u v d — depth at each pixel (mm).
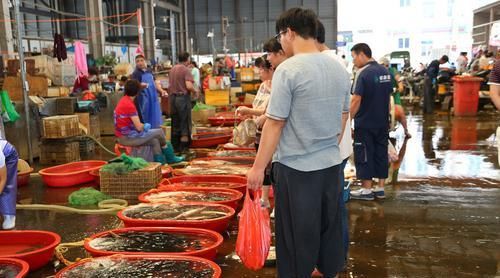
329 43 29594
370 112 4508
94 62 13844
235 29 30047
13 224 4133
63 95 9547
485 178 5648
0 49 12367
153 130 6062
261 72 4320
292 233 2340
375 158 4695
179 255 2928
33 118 7320
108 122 10016
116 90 10812
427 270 3145
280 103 2201
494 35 16234
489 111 12789
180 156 7102
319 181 2301
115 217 4402
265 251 2570
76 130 7094
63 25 18484
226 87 13062
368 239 3717
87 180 5734
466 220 4133
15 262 2955
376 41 30062
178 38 28797
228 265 3285
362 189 4855
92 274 2727
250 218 2578
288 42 2346
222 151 6691
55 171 5906
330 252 2439
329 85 2258
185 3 28672
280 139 2314
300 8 2324
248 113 4250
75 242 3730
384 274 3090
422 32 28922
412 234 3814
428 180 5594
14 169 4121
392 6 29344
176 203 4102
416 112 13117
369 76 4383
